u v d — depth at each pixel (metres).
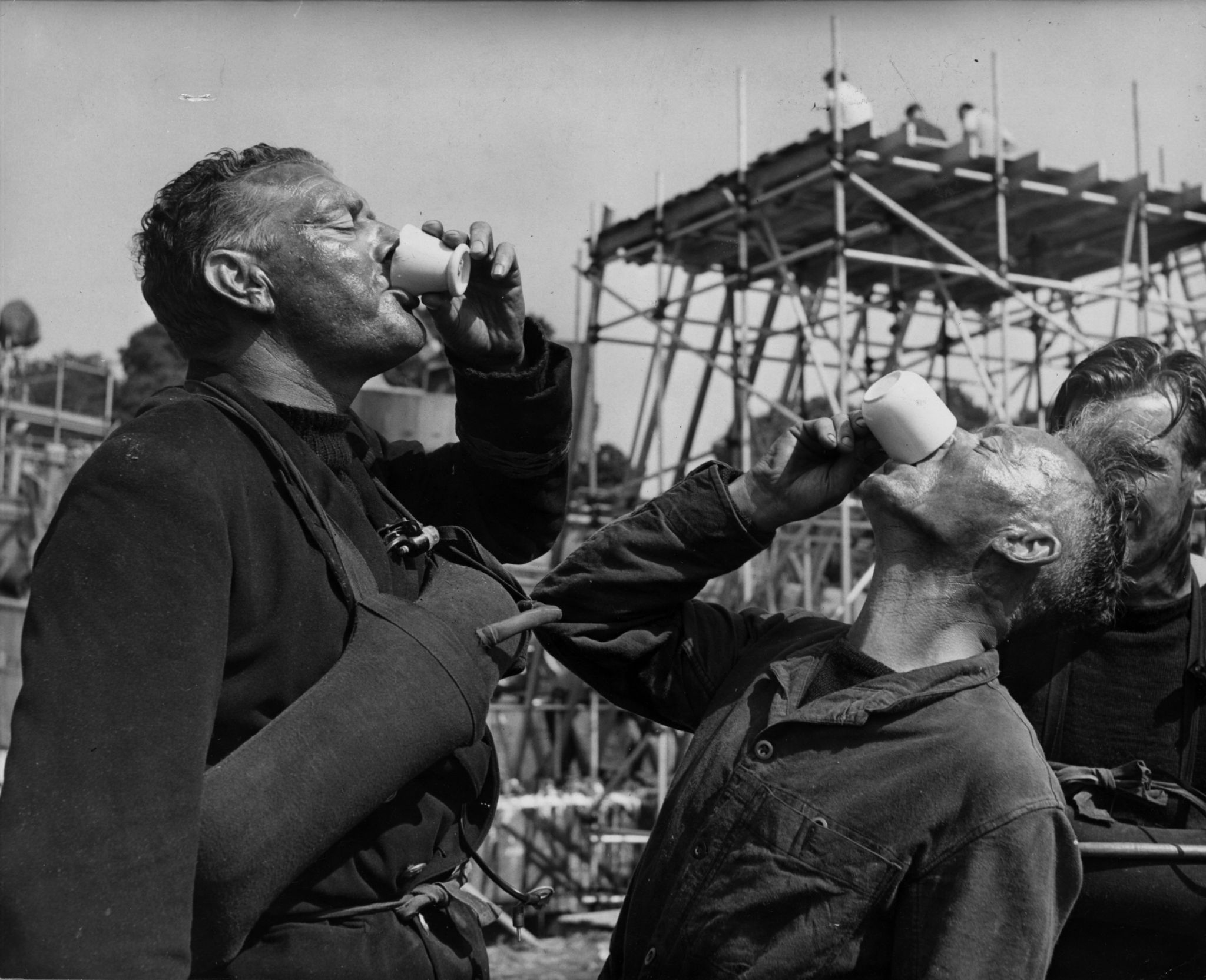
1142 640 2.18
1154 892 1.89
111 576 1.47
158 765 1.39
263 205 1.77
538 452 2.13
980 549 1.77
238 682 1.59
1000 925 1.60
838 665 1.84
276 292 1.77
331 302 1.77
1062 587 1.86
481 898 1.89
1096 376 2.25
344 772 1.48
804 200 9.18
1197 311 9.15
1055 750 2.20
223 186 1.79
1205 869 1.92
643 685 2.07
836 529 12.48
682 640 2.09
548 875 9.77
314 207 1.79
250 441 1.69
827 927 1.68
